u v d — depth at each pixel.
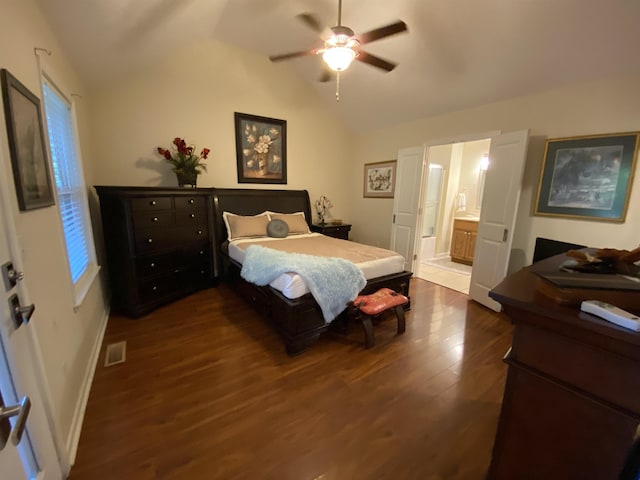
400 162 4.42
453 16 2.42
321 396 1.83
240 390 1.87
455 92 3.34
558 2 2.03
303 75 4.39
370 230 5.22
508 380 1.01
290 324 2.22
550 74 2.64
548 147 2.85
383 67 2.38
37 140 1.40
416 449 1.46
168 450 1.43
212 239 3.80
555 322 0.84
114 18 2.03
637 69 2.30
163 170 3.56
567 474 0.91
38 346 1.09
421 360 2.23
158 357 2.22
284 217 4.18
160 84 3.44
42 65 1.58
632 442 0.76
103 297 2.85
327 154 5.05
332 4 2.63
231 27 3.45
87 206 2.47
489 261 3.27
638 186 2.38
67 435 1.41
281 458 1.40
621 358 0.75
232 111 3.99
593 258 1.05
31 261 1.21
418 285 4.08
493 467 1.11
